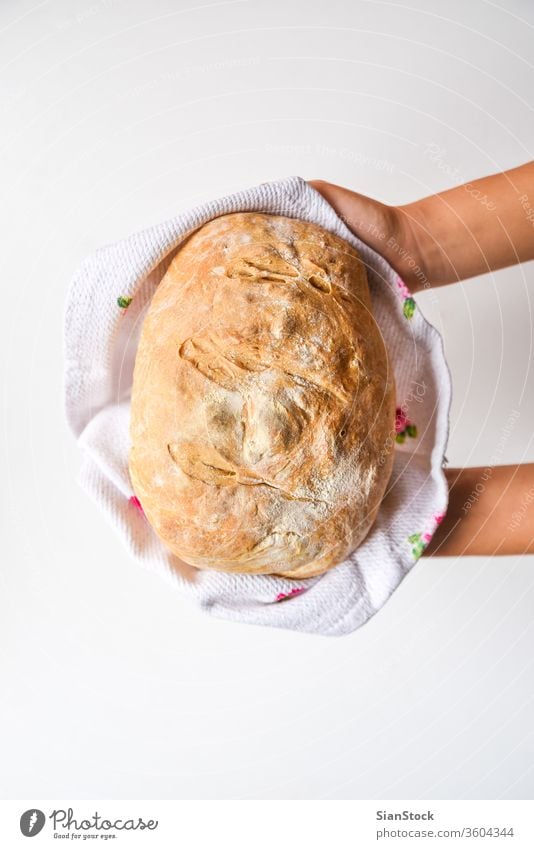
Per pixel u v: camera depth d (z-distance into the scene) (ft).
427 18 3.24
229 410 2.29
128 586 3.39
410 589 3.54
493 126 3.31
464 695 3.49
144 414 2.34
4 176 3.22
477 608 3.53
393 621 3.53
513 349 3.44
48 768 3.28
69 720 3.32
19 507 3.35
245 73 3.24
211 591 2.50
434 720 3.47
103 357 2.56
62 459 3.37
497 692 3.49
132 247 2.43
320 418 2.30
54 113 3.22
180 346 2.33
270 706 3.42
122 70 3.22
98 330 2.51
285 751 3.40
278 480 2.30
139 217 3.26
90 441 2.58
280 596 2.53
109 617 3.37
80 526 3.37
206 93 3.25
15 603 3.33
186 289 2.38
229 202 2.46
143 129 3.25
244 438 2.30
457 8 3.25
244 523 2.31
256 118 3.26
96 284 2.46
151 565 2.54
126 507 2.57
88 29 3.20
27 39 3.19
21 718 3.29
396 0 3.22
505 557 3.55
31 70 3.20
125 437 2.60
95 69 3.22
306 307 2.33
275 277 2.37
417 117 3.29
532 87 3.28
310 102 3.27
